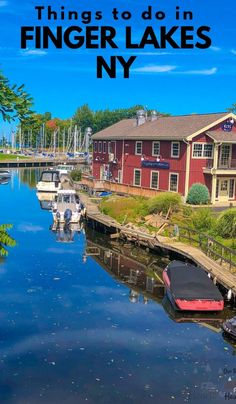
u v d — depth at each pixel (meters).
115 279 23.62
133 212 36.94
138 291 21.72
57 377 13.24
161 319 18.06
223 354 15.02
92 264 26.39
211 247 25.80
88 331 16.56
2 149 137.50
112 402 12.02
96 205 42.62
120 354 14.81
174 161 41.56
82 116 175.88
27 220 39.47
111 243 32.66
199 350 15.29
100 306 19.31
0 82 6.12
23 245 30.36
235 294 18.69
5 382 12.87
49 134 150.38
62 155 127.25
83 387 12.72
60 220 37.16
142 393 12.47
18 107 6.20
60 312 18.36
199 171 40.25
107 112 175.12
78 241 32.69
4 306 18.78
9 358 14.27
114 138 51.22
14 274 23.50
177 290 19.08
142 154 46.19
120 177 50.66
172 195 36.09
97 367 13.89
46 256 27.69
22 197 54.25
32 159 106.69
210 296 18.64
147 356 14.73
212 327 17.39
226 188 40.81
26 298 19.86
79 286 22.02
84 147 146.88
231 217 28.59
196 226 31.44
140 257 29.05
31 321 17.30
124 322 17.61
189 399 12.20
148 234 30.47
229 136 39.94
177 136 40.22
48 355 14.58
